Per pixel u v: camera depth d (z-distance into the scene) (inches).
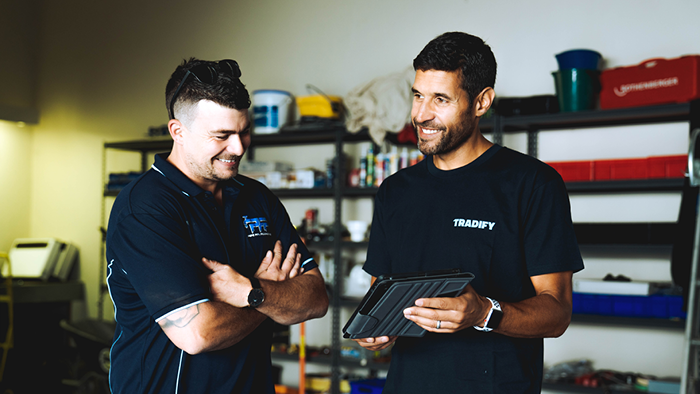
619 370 131.5
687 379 96.7
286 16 176.2
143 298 52.9
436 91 57.2
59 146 215.5
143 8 201.3
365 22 165.0
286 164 165.3
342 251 160.9
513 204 59.2
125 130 202.7
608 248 121.9
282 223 67.6
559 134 140.9
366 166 148.6
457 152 62.0
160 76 196.9
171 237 54.0
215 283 55.7
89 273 205.8
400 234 64.6
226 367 56.5
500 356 57.9
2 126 212.5
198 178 58.8
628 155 134.0
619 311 120.2
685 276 108.0
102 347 151.7
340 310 160.9
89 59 211.3
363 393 137.6
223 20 185.9
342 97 166.7
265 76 178.1
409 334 56.3
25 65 219.6
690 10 128.3
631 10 133.9
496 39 148.1
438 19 155.4
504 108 132.6
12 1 215.8
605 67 135.9
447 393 58.8
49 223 215.6
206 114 53.6
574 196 138.3
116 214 56.0
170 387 54.0
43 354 185.9
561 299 56.4
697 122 111.8
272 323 64.0
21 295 184.4
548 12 142.6
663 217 129.1
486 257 59.4
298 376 165.3
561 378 125.1
